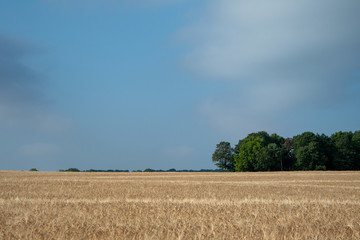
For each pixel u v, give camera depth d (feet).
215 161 351.46
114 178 157.89
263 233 38.32
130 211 52.54
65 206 58.18
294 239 36.19
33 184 109.29
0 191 86.12
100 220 44.80
